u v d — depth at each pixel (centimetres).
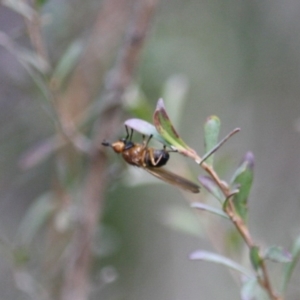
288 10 70
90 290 53
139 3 52
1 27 56
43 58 50
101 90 56
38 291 53
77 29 57
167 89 51
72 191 53
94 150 52
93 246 53
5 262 66
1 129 63
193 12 67
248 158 45
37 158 52
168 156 47
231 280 69
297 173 69
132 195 70
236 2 69
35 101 57
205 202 51
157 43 60
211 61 69
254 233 56
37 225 53
